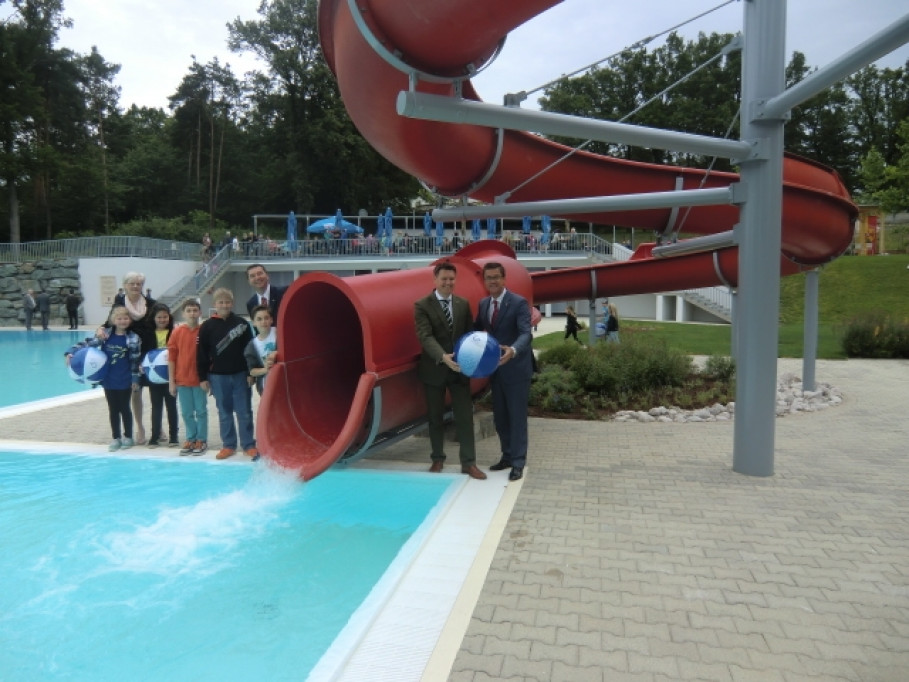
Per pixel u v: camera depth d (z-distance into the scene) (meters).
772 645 3.08
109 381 7.14
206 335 6.75
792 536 4.48
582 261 37.84
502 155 7.44
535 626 3.25
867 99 65.94
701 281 11.22
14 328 30.53
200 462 6.72
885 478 5.92
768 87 5.79
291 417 5.90
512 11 3.60
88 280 32.00
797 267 10.35
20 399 11.59
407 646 3.07
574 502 5.21
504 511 4.96
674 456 6.74
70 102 52.56
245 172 65.62
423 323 5.74
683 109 63.22
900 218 56.38
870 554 4.17
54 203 53.78
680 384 10.43
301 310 6.05
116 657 3.21
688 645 3.08
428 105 4.14
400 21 3.81
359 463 6.42
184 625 3.52
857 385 11.74
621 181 8.68
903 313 27.17
